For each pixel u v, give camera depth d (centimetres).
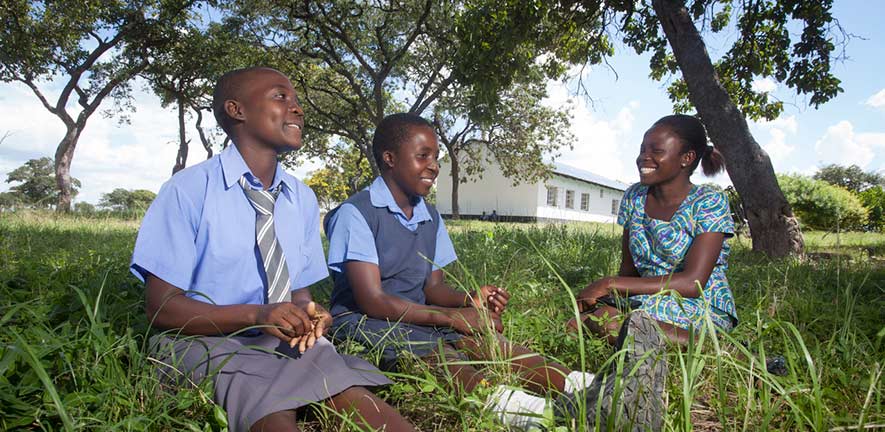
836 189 2134
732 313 272
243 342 192
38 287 311
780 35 1076
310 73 2322
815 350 226
